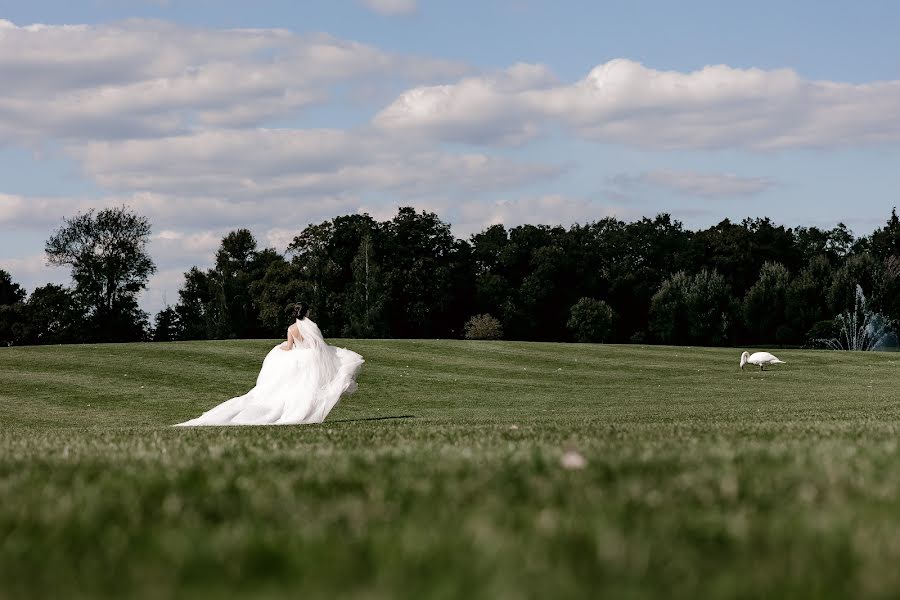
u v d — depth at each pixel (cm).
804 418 2012
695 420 1958
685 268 13125
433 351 5491
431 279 12331
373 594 347
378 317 11450
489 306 12988
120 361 4638
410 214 13050
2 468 880
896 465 791
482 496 621
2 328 12056
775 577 381
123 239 11619
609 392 3975
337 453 967
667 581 379
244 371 4422
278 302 11869
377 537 476
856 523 507
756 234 13125
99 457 985
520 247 13562
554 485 666
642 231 13688
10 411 3300
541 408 3250
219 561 425
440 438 1237
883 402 3081
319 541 468
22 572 416
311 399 2352
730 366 5456
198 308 14088
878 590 356
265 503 607
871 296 10619
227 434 1548
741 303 11431
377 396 3812
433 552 432
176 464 882
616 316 12694
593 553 433
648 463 798
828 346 10650
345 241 12625
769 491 639
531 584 364
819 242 14112
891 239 13175
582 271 13075
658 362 5512
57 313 12062
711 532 489
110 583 390
